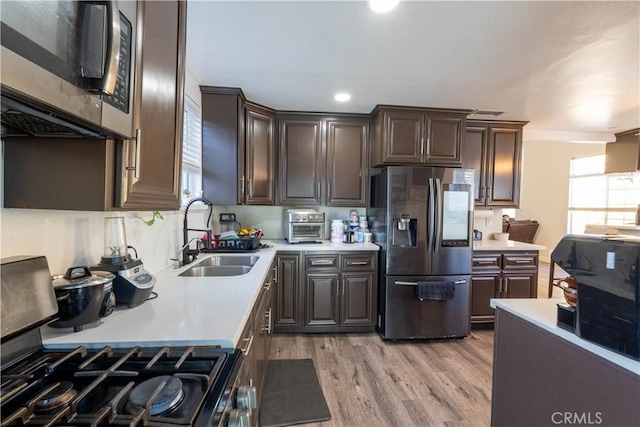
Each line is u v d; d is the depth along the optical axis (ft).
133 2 2.84
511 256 10.55
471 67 6.93
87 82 2.17
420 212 9.23
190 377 2.51
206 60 6.70
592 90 8.22
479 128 11.12
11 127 2.53
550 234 23.86
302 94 8.71
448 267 9.39
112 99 2.55
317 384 7.04
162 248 6.26
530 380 4.10
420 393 6.75
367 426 5.74
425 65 6.86
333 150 10.48
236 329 3.28
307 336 9.69
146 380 2.39
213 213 9.84
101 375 2.37
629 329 2.89
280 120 10.25
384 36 5.67
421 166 9.78
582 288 3.34
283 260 9.56
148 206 3.40
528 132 12.78
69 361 2.68
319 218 10.21
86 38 2.11
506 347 4.57
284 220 11.18
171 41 3.82
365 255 9.77
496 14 4.99
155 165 3.48
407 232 9.32
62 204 2.93
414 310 9.32
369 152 10.62
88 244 3.92
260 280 5.41
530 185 25.30
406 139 9.74
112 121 2.56
